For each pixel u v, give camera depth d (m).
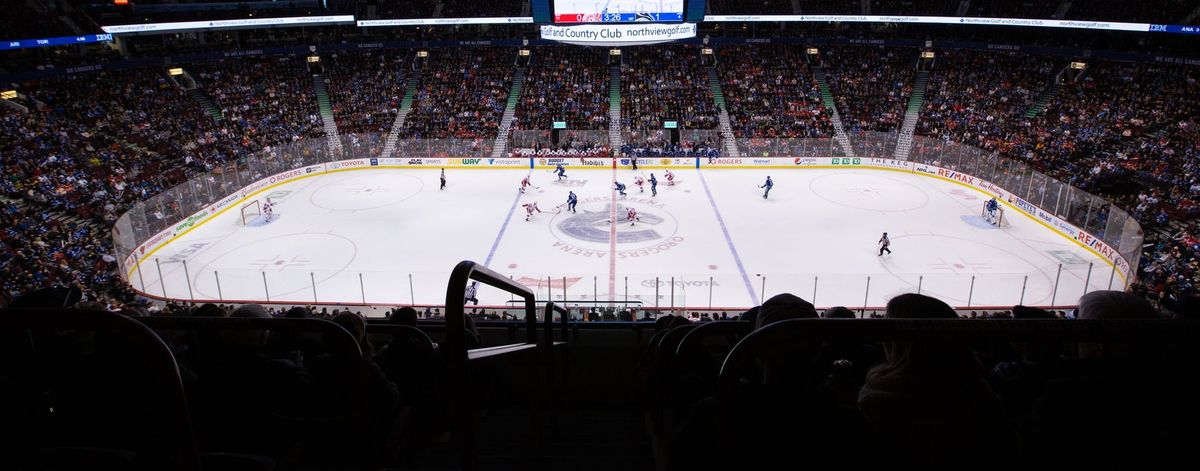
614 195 40.62
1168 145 37.28
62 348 4.29
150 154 41.12
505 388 7.95
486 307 22.89
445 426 5.45
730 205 38.38
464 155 47.34
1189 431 2.34
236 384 4.04
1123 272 26.83
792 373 2.69
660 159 47.03
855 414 2.57
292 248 31.98
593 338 8.95
